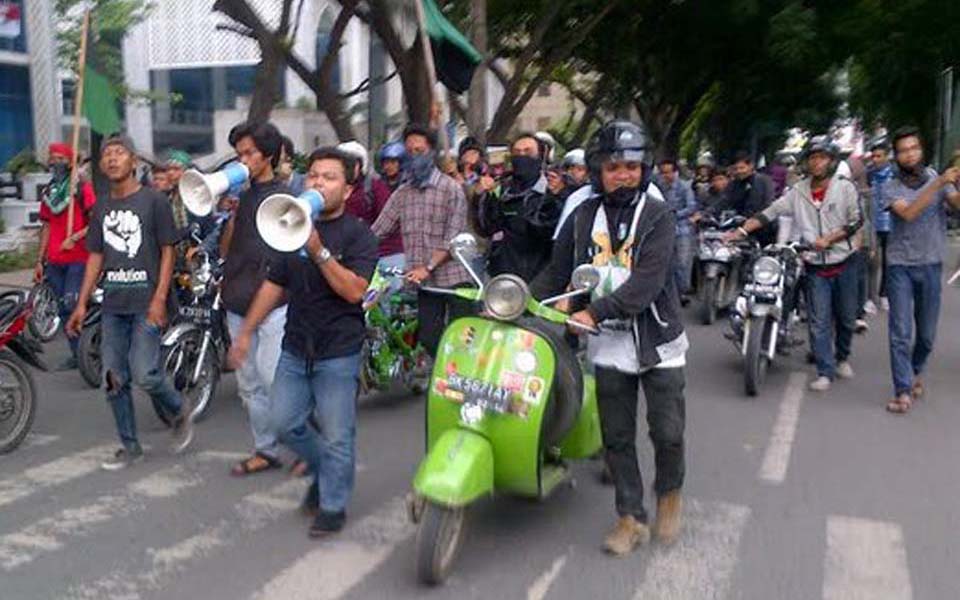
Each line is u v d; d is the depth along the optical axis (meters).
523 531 4.86
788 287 8.44
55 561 4.54
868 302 11.50
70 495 5.41
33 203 17.08
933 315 7.37
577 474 5.68
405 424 6.84
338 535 4.83
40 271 9.30
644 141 4.32
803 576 4.39
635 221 4.32
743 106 33.06
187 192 4.52
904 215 7.06
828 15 20.52
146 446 6.31
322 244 4.53
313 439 4.85
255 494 5.42
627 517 4.63
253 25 11.43
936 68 23.41
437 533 4.13
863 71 27.48
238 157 5.56
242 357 4.72
